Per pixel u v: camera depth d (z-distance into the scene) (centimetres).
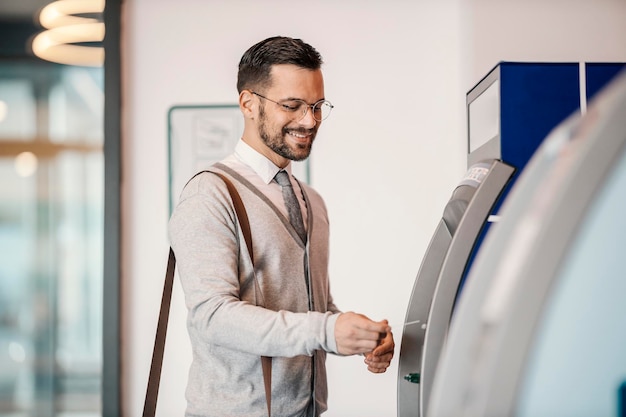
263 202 172
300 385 169
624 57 357
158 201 362
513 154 210
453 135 361
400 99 361
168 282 170
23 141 372
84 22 371
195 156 360
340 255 356
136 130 363
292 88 174
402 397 153
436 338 139
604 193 68
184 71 363
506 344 49
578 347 70
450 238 155
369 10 362
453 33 362
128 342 359
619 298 69
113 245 358
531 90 211
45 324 371
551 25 358
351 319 139
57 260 371
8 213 371
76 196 373
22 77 372
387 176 359
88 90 373
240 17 364
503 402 49
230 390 161
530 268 48
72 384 371
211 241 158
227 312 149
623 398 69
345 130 360
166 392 353
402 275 357
